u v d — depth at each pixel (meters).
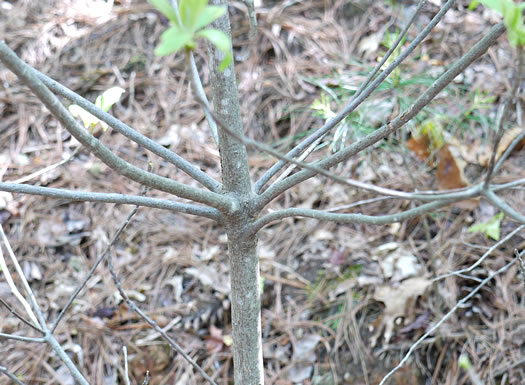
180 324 3.04
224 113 1.37
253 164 3.45
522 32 0.76
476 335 2.70
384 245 3.05
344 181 0.93
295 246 3.20
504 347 2.63
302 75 3.70
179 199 3.46
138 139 1.33
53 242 3.34
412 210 1.05
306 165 0.91
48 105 0.87
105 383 2.87
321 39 3.88
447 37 3.66
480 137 3.22
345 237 3.15
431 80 3.11
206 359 2.94
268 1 4.10
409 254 2.99
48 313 3.11
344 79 3.53
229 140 1.38
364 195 3.23
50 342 1.45
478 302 2.78
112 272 1.55
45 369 2.92
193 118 3.73
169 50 0.68
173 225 3.39
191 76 0.81
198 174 1.42
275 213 1.36
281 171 3.37
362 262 3.04
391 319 2.82
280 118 3.61
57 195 1.15
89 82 3.90
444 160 3.07
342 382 2.76
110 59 4.01
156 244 3.33
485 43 1.13
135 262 3.28
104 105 1.39
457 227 3.01
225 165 1.41
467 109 3.28
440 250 2.96
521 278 2.75
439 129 3.06
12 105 3.87
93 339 3.02
